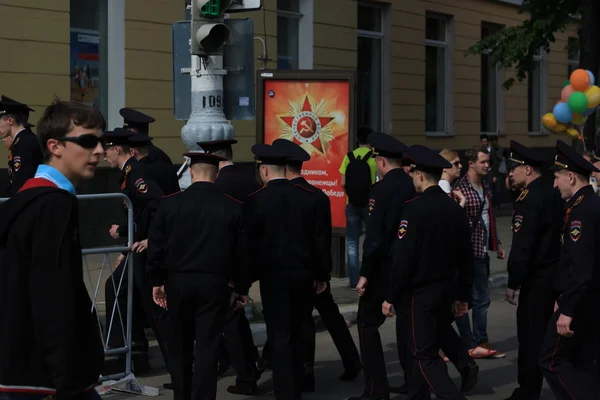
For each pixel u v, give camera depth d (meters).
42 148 3.39
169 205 5.90
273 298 6.27
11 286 3.14
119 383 6.95
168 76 13.42
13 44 11.27
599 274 5.49
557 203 6.41
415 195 6.61
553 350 5.63
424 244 5.85
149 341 8.30
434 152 6.02
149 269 5.97
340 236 11.66
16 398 3.17
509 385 7.35
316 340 8.98
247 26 8.18
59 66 11.88
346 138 11.21
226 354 7.56
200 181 5.98
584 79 10.59
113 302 7.00
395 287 5.92
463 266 6.03
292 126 11.42
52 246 3.12
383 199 6.56
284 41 15.74
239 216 5.93
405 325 6.16
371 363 6.66
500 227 18.19
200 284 5.81
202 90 8.03
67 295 3.11
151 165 7.26
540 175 6.48
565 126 11.19
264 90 11.48
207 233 5.85
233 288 6.32
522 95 24.03
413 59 18.94
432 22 20.03
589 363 5.65
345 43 16.89
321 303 7.38
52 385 3.21
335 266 11.88
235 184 6.97
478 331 8.29
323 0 16.23
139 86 12.96
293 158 6.45
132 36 12.84
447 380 5.79
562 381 5.60
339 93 11.21
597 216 5.43
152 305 6.99
